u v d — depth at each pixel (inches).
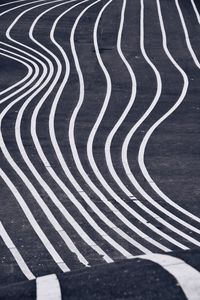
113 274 609.0
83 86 1797.5
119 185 1234.0
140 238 1008.2
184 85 1819.6
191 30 2310.5
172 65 1972.2
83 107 1652.3
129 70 1923.0
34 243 983.6
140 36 2229.3
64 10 2527.1
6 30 2288.4
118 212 1112.2
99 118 1583.4
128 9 2546.8
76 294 571.2
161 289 551.2
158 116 1605.6
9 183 1229.1
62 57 2028.8
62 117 1587.1
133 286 565.6
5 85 1797.5
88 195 1182.3
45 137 1466.5
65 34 2249.0
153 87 1798.7
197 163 1346.0
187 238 1012.5
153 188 1224.2
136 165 1331.2
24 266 904.9
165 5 2615.7
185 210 1129.4
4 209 1115.3
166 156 1379.2
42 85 1800.0
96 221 1071.6
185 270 593.0
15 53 2063.2
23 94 1732.3
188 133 1507.1
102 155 1374.3
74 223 1061.8
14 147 1408.7
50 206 1130.7
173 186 1234.0
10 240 996.6
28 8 2556.6
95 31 2281.0
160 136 1485.0
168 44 2159.2
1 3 2630.4
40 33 2261.3
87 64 1969.7
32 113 1606.8
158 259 647.1
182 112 1636.3
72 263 913.5
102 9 2541.8
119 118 1587.1
